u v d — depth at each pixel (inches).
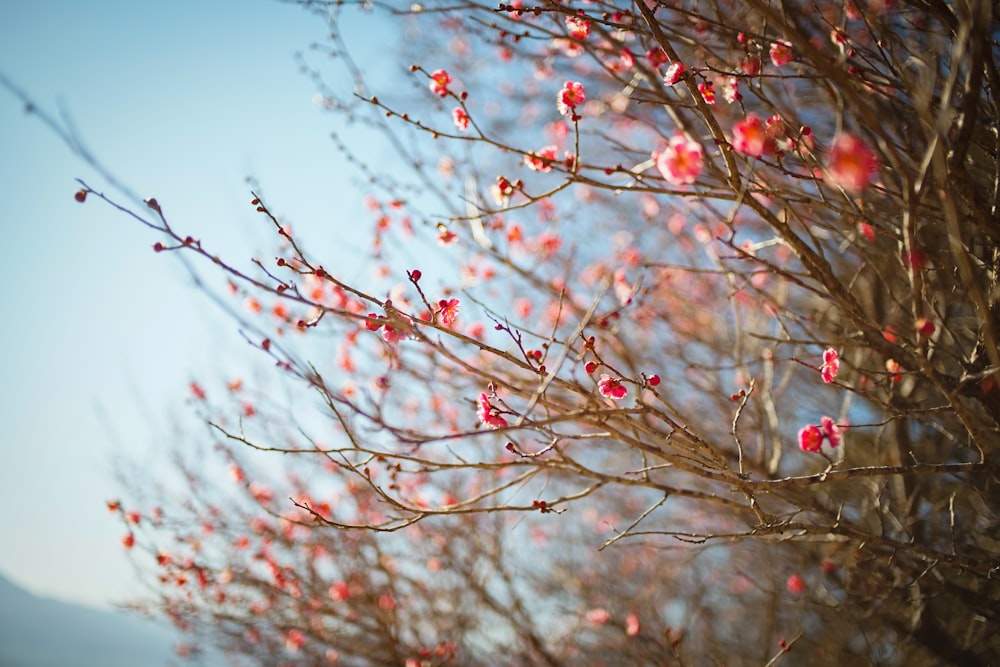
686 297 261.4
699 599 278.5
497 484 258.4
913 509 187.8
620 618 275.3
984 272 139.8
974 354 133.5
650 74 157.3
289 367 120.7
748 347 229.0
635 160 201.3
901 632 191.6
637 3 122.7
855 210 144.8
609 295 219.9
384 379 174.1
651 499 304.5
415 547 273.9
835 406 234.7
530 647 263.7
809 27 144.5
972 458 181.9
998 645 176.2
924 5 128.6
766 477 197.0
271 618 259.1
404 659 249.3
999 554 169.8
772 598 230.8
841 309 128.5
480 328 213.0
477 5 147.6
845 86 94.3
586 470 132.1
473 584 256.1
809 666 233.1
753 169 136.4
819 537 174.6
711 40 165.6
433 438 115.6
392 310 120.3
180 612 257.1
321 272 118.7
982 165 152.3
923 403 185.3
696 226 222.7
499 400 134.5
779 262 204.8
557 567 307.9
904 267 131.2
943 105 90.7
